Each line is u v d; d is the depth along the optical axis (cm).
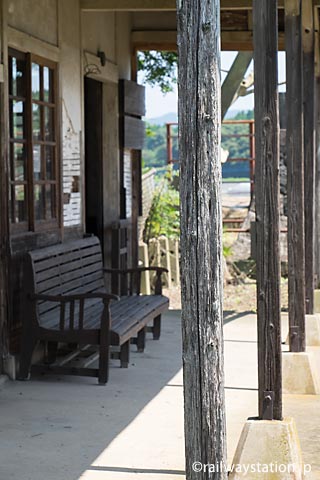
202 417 395
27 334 723
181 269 393
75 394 687
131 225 1143
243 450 495
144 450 557
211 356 393
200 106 382
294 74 707
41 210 805
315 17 1047
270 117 523
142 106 1149
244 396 693
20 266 748
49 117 829
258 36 523
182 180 388
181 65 383
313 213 877
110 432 593
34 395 682
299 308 714
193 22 380
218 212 388
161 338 926
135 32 1153
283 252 1510
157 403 665
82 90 911
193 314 392
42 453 549
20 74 760
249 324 1030
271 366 514
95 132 1027
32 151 775
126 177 1116
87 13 939
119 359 810
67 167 871
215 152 386
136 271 909
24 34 752
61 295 735
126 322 751
